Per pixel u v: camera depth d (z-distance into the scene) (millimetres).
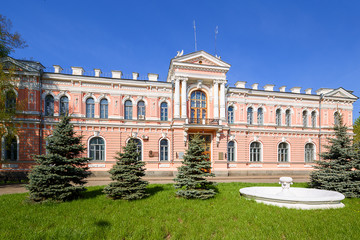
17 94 21344
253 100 27812
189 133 24703
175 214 9312
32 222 8273
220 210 9719
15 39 19422
